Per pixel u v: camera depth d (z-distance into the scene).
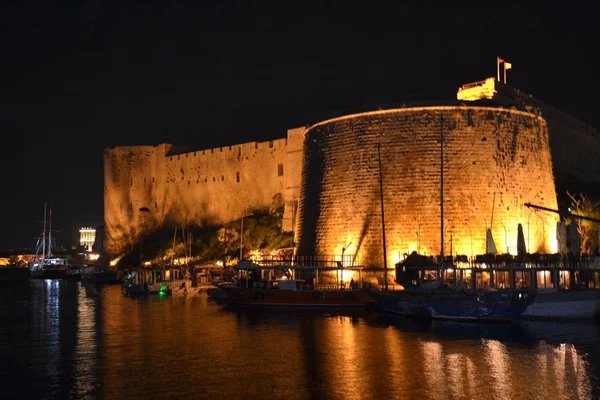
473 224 41.97
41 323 33.22
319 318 33.12
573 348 23.44
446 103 44.72
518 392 17.19
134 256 77.44
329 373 19.61
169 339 26.58
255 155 69.06
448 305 31.33
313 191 48.88
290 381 18.69
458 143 43.19
